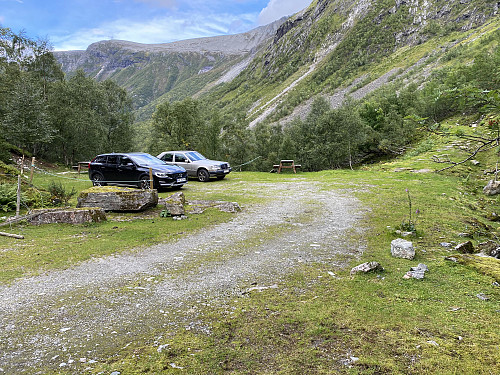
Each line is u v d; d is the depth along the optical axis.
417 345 3.03
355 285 4.57
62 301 4.17
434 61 113.44
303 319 3.62
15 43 37.56
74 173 26.56
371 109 46.31
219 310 3.90
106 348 3.11
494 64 32.72
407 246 5.78
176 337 3.29
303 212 10.11
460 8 167.12
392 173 20.02
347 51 194.62
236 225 8.50
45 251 6.29
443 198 11.93
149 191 10.20
